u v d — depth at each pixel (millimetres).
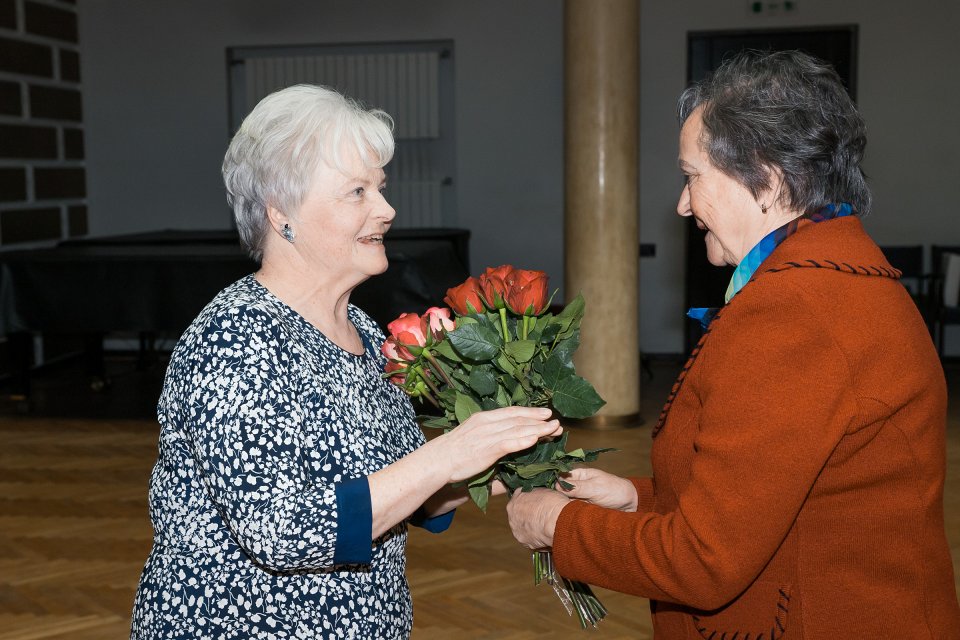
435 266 5750
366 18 8312
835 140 1212
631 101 5504
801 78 1224
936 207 7754
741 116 1217
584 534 1275
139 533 4070
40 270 5738
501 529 4031
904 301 1199
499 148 8273
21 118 7715
